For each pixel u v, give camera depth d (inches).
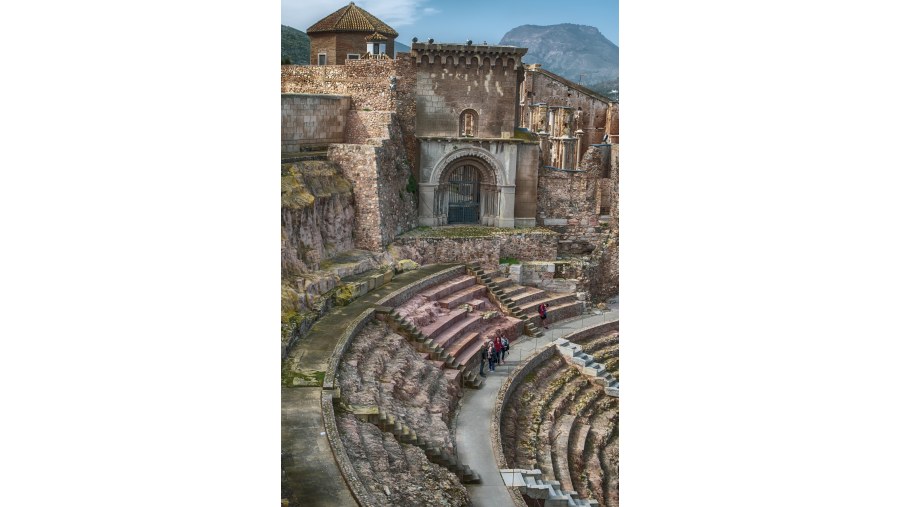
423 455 1270.9
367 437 1237.7
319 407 1263.5
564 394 1772.9
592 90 2780.5
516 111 2393.0
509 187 2381.9
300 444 1157.7
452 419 1553.9
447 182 2361.0
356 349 1542.8
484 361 1780.3
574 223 2481.5
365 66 2287.2
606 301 2432.3
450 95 2320.4
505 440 1514.5
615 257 2443.4
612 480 1520.7
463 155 2341.3
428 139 2297.0
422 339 1712.6
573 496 1376.7
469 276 2153.1
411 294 1900.8
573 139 2498.8
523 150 2400.3
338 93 2329.0
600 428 1689.2
